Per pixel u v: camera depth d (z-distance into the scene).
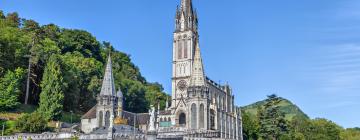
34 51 152.88
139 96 194.62
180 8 195.12
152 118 103.69
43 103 138.62
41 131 116.38
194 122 156.38
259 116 181.88
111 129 98.12
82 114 159.75
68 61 166.12
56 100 139.50
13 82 133.00
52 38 188.38
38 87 152.12
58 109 140.00
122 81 192.50
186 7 194.75
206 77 173.00
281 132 170.88
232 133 183.25
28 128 114.94
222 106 184.62
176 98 185.12
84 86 167.25
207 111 158.50
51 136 102.12
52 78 141.62
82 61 172.00
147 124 155.25
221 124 172.75
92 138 98.69
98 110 147.38
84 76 168.50
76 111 158.62
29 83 149.50
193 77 161.38
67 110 154.38
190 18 192.88
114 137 97.56
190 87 160.12
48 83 141.25
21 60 151.88
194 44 192.00
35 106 147.62
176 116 163.88
